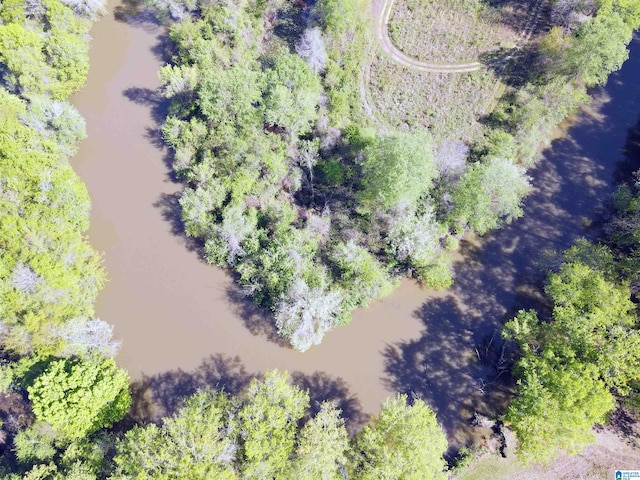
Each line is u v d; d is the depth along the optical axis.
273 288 65.12
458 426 60.47
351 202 73.00
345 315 65.62
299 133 74.31
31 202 63.59
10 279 56.41
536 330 58.38
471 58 84.69
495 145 75.00
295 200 74.06
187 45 83.25
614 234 70.62
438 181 71.06
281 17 89.44
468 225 71.94
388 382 63.44
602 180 77.69
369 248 69.75
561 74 81.00
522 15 88.00
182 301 68.38
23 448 53.81
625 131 82.00
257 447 47.62
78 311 60.66
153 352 64.94
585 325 54.69
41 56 78.25
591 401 49.91
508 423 59.69
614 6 81.69
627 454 57.50
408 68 83.75
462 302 68.69
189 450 46.59
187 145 74.62
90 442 54.84
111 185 77.06
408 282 70.00
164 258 71.38
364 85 82.44
